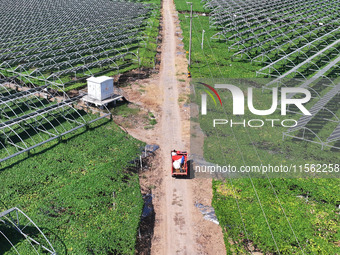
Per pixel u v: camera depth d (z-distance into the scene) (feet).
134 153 115.55
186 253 80.33
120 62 196.54
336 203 96.17
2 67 177.99
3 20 247.70
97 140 120.78
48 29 240.12
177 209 93.56
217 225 88.84
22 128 123.34
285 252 80.28
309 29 262.06
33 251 76.69
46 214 87.56
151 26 270.67
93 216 88.07
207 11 328.49
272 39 221.87
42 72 175.11
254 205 94.38
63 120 131.64
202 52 218.18
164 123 136.77
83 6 315.17
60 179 100.78
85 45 207.21
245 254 79.66
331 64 189.37
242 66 195.83
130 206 92.12
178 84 174.40
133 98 156.97
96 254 77.61
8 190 94.68
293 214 91.35
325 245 81.97
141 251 80.33
